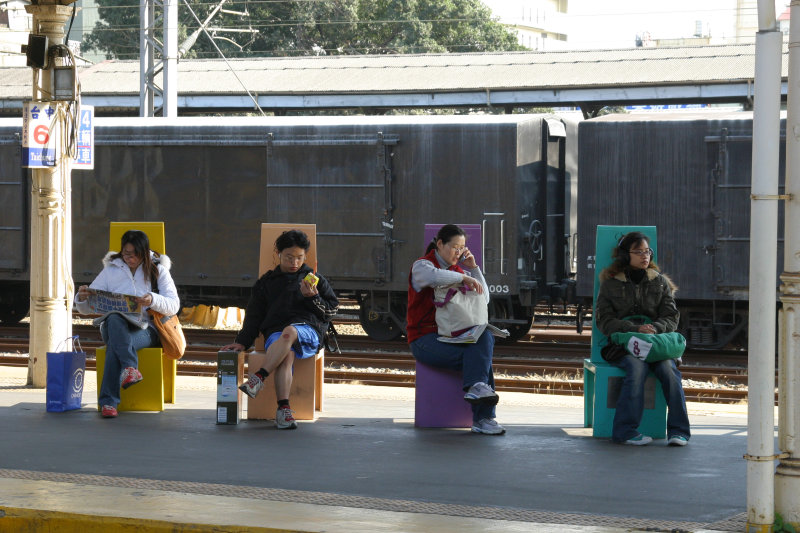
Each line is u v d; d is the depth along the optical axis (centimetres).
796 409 759
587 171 2439
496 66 4675
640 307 1170
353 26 7406
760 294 746
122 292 1270
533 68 4588
